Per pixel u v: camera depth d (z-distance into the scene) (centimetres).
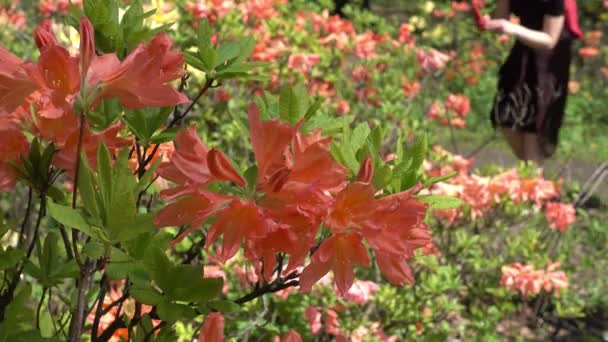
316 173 111
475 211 414
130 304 216
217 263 317
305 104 137
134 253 121
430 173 414
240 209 110
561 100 552
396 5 1252
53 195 128
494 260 424
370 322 344
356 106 503
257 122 111
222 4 432
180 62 121
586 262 497
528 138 557
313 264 116
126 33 140
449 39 762
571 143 820
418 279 389
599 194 644
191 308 121
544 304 473
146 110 137
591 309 499
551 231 510
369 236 111
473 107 861
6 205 361
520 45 547
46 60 107
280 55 458
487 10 818
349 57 557
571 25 546
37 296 267
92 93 109
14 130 120
